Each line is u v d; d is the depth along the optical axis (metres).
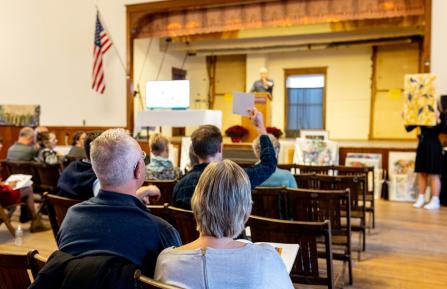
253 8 7.38
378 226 4.70
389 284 3.06
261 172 2.35
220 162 1.34
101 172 1.41
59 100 8.52
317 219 2.79
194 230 2.03
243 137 6.95
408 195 6.21
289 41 9.61
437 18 5.87
